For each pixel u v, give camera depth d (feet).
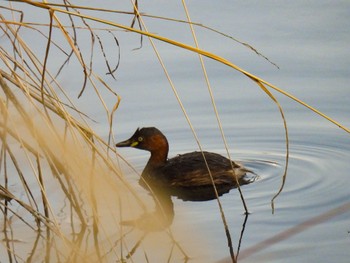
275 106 49.16
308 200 37.81
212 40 55.31
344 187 39.27
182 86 51.11
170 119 48.39
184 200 40.24
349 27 56.34
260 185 40.91
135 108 49.01
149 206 39.04
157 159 45.01
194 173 42.98
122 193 37.01
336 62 52.26
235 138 46.85
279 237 24.61
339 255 30.12
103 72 51.60
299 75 51.37
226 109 49.16
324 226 33.53
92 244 32.65
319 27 56.59
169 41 23.03
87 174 29.43
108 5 58.44
